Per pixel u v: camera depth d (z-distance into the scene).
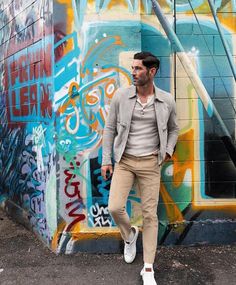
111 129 3.89
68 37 4.22
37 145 4.74
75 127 4.29
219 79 4.55
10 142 5.75
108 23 4.24
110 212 3.89
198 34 4.50
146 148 3.80
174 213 4.55
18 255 4.39
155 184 3.85
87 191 4.35
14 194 5.63
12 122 5.64
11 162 5.74
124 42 4.26
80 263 4.19
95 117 4.30
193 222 4.56
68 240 4.36
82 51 4.24
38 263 4.20
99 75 4.27
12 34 5.47
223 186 4.59
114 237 4.38
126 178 3.86
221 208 4.60
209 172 4.58
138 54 3.69
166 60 4.48
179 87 4.52
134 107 3.76
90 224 4.37
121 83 4.29
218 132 4.57
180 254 4.38
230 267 4.11
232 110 4.58
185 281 3.86
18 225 5.38
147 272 3.75
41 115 4.61
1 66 6.02
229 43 4.54
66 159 4.30
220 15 4.52
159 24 4.45
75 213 4.35
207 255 4.37
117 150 3.82
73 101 4.27
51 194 4.41
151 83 3.75
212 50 4.53
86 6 4.21
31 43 4.82
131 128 3.80
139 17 4.26
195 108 4.54
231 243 4.61
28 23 4.88
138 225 4.39
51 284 3.81
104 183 4.36
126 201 4.07
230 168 4.60
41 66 4.55
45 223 4.59
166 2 4.45
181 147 4.54
